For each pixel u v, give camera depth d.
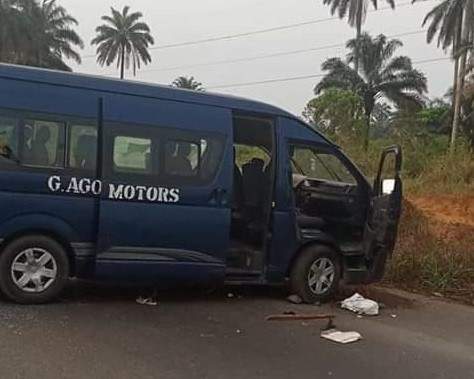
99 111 7.42
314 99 41.12
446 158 27.75
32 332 6.24
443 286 10.12
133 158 7.55
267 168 8.47
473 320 8.41
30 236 7.20
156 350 6.02
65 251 7.36
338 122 38.75
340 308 8.44
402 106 56.94
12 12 60.06
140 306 7.64
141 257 7.60
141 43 75.56
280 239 8.38
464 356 6.70
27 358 5.51
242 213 8.44
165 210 7.66
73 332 6.36
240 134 8.61
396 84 56.44
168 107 7.76
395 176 8.68
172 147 7.73
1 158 7.03
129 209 7.51
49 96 7.23
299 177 8.90
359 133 37.03
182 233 7.75
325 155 8.88
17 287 7.18
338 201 8.95
